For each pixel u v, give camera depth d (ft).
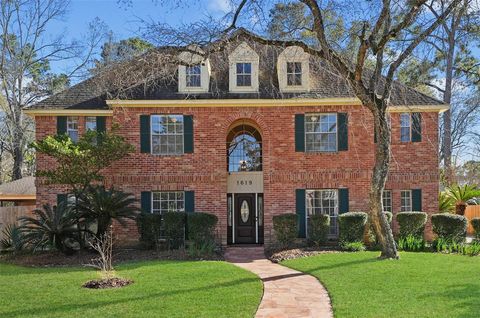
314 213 66.13
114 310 27.94
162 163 65.10
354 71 48.52
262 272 42.68
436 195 66.59
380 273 38.27
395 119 67.26
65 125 65.92
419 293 31.09
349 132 65.36
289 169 65.31
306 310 28.45
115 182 64.49
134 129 65.10
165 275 39.06
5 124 121.49
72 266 47.11
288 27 48.96
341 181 65.10
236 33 47.44
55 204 64.90
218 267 43.21
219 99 64.54
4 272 42.98
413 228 60.80
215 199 65.10
